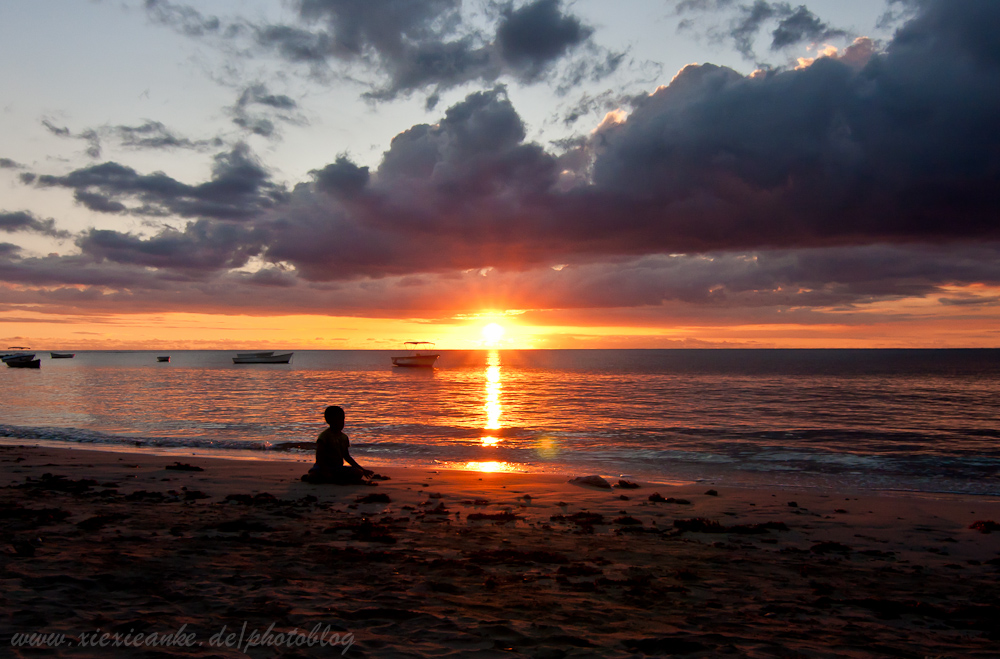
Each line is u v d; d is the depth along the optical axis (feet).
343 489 36.55
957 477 50.65
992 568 21.49
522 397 152.35
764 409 118.83
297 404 123.44
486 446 66.49
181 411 106.93
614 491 38.63
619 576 18.16
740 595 16.61
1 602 13.12
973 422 96.43
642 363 516.73
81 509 27.02
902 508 34.88
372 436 75.61
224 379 245.86
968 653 12.23
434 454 61.16
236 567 17.35
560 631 12.57
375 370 375.25
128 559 17.66
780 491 42.68
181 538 21.25
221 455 57.67
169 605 13.55
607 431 82.17
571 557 20.61
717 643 12.11
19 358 382.42
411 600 14.61
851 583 18.54
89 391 165.37
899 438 77.46
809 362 498.28
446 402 134.51
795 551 23.47
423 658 10.90
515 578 17.28
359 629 12.37
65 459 49.26
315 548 20.34
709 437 76.59
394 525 25.53
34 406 117.39
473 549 21.21
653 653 11.54
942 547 25.25
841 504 35.76
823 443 72.08
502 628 12.60
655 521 29.09
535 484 40.63
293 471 44.37
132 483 37.22
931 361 506.07
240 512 27.53
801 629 13.55
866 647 12.37
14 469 42.01
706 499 36.37
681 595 16.26
